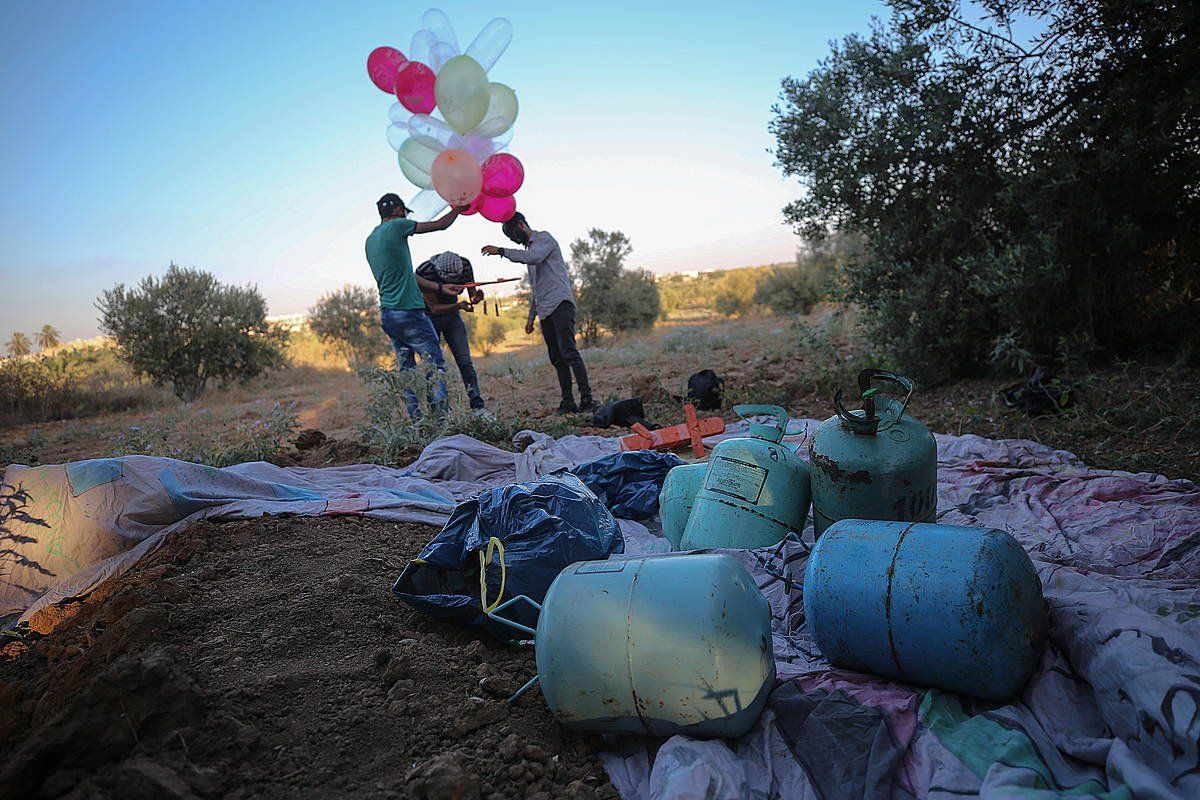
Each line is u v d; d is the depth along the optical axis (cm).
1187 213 693
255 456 716
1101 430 546
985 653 225
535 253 823
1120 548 329
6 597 394
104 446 1088
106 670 222
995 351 693
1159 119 627
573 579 245
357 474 587
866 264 848
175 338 2034
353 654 295
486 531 348
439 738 240
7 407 1741
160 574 365
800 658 280
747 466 367
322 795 212
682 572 233
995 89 739
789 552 328
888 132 779
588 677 228
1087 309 697
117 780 195
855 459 319
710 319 3884
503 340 3494
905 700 233
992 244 780
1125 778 184
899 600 238
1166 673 200
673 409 819
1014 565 236
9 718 245
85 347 3584
